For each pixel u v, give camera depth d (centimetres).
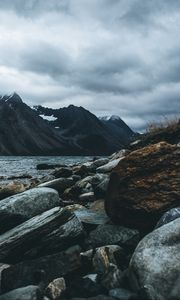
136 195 276
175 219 230
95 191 399
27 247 252
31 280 220
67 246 258
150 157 291
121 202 278
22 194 301
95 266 233
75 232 262
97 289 208
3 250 248
